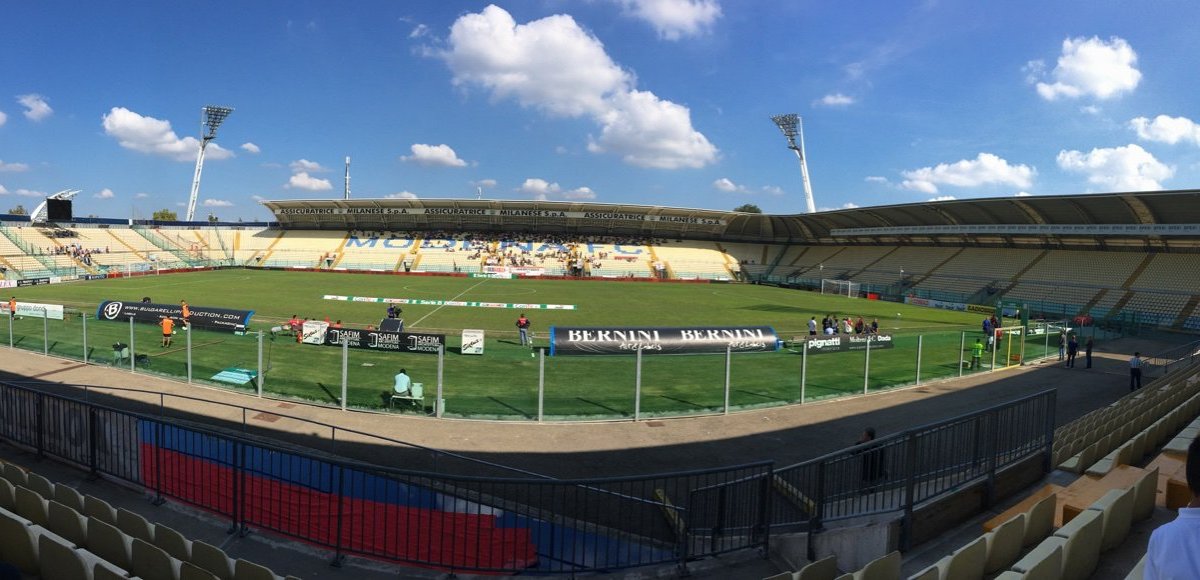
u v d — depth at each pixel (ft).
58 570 17.94
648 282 262.06
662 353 52.65
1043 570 14.29
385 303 137.69
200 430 27.09
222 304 124.67
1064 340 92.89
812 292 232.12
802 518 28.94
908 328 122.42
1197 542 7.58
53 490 25.20
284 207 297.94
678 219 304.09
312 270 261.24
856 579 16.14
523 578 23.04
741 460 41.60
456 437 44.68
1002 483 26.84
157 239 260.21
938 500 23.65
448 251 288.30
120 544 19.58
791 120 326.03
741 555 25.09
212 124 313.12
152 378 59.11
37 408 33.17
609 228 317.63
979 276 204.74
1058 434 38.19
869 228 248.32
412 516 29.78
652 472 39.09
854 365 78.13
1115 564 17.28
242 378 58.59
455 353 75.00
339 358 70.49
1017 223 186.80
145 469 32.99
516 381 62.95
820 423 51.19
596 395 58.65
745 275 291.38
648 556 26.61
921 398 61.21
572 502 33.42
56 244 214.90
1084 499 21.76
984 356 88.38
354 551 24.21
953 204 188.03
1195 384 46.83
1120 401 50.49
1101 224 160.76
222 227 299.17
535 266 280.31
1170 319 142.31
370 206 290.76
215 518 26.99
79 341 76.79
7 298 128.26
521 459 40.63
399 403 52.95
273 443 40.57
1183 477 21.02
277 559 23.49
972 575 16.62
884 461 25.79
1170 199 138.51
